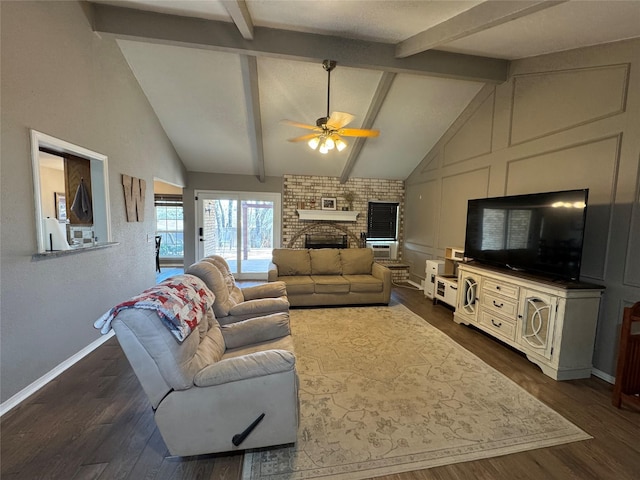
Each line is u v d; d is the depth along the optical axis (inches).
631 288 95.8
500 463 65.7
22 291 84.8
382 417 79.6
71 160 122.2
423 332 138.8
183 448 61.3
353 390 91.7
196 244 247.8
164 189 312.5
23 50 84.7
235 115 179.2
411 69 136.0
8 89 80.2
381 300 178.2
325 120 129.2
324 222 262.8
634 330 94.7
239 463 64.4
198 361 63.7
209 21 121.0
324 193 261.6
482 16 96.7
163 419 59.2
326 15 111.6
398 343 126.4
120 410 81.0
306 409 82.2
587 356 101.3
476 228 149.8
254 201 256.5
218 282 99.2
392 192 270.1
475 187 173.2
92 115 117.1
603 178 104.5
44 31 92.1
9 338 80.9
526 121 137.5
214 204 251.0
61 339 100.2
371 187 267.0
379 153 225.5
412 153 226.8
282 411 63.2
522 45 121.7
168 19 119.1
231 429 61.8
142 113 160.2
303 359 111.2
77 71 107.8
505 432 75.1
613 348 100.3
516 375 102.8
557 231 107.5
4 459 64.2
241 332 87.4
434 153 216.7
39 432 72.4
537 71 131.1
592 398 90.3
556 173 122.8
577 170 113.8
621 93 99.3
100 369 102.3
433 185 218.8
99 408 81.7
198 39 120.9
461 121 183.2
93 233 120.6
